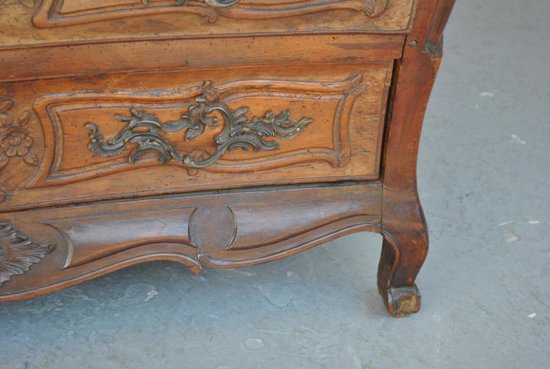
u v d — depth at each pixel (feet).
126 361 4.50
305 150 4.23
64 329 4.68
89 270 4.25
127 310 4.84
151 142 3.99
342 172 4.34
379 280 4.90
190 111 3.94
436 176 6.20
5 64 3.57
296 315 4.87
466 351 4.66
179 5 3.52
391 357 4.60
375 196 4.43
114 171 4.08
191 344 4.64
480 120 6.91
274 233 4.37
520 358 4.63
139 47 3.65
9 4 3.38
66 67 3.64
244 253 4.38
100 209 4.18
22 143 3.87
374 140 4.26
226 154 4.16
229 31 3.65
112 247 4.23
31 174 3.98
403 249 4.59
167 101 3.89
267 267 5.24
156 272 5.16
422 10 3.79
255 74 3.89
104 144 3.96
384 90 4.09
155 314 4.83
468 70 7.67
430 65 4.00
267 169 4.25
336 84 4.00
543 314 4.95
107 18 3.50
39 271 4.19
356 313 4.91
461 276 5.22
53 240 4.16
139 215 4.24
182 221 4.28
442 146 6.56
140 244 4.26
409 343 4.70
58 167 4.00
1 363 4.44
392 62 3.99
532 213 5.84
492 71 7.67
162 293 4.99
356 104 4.11
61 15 3.45
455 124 6.84
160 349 4.59
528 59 7.91
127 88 3.81
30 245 4.14
